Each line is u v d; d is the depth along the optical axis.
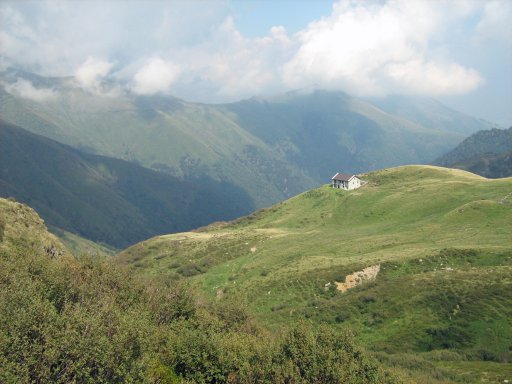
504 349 54.06
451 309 63.59
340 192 166.38
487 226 101.00
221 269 116.38
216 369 32.84
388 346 59.50
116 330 27.05
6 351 22.69
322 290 84.31
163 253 149.62
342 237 121.31
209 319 46.25
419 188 144.88
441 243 95.12
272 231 144.38
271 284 92.75
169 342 34.34
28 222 75.00
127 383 24.48
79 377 23.59
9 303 25.94
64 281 35.94
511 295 62.38
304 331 32.69
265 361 31.45
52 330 24.56
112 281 44.31
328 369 29.38
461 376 45.59
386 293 73.38
